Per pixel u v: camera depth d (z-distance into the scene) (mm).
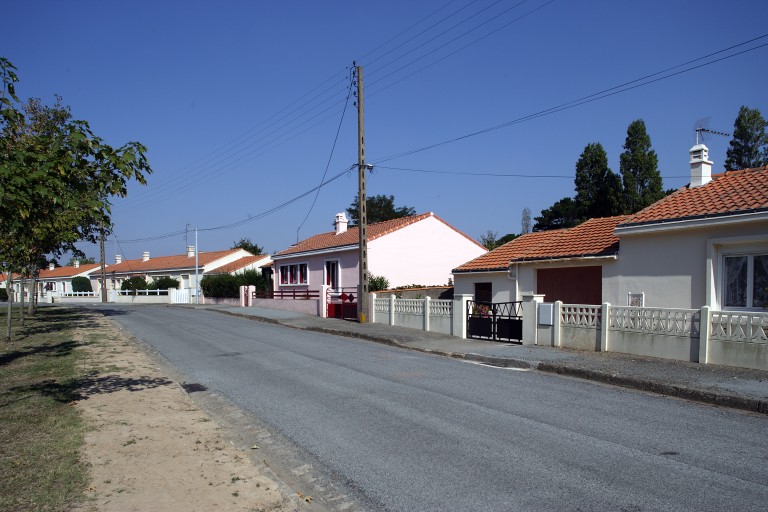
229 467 5496
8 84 7395
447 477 5305
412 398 8617
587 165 36688
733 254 12766
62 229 20172
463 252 31594
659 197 33562
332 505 4781
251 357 13258
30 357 12641
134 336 17953
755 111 36656
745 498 4723
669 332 11117
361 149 21984
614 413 7633
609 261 15648
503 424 7074
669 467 5484
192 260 54844
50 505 4461
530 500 4727
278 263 36781
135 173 7840
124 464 5504
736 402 7980
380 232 28812
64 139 7211
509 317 14891
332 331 19047
